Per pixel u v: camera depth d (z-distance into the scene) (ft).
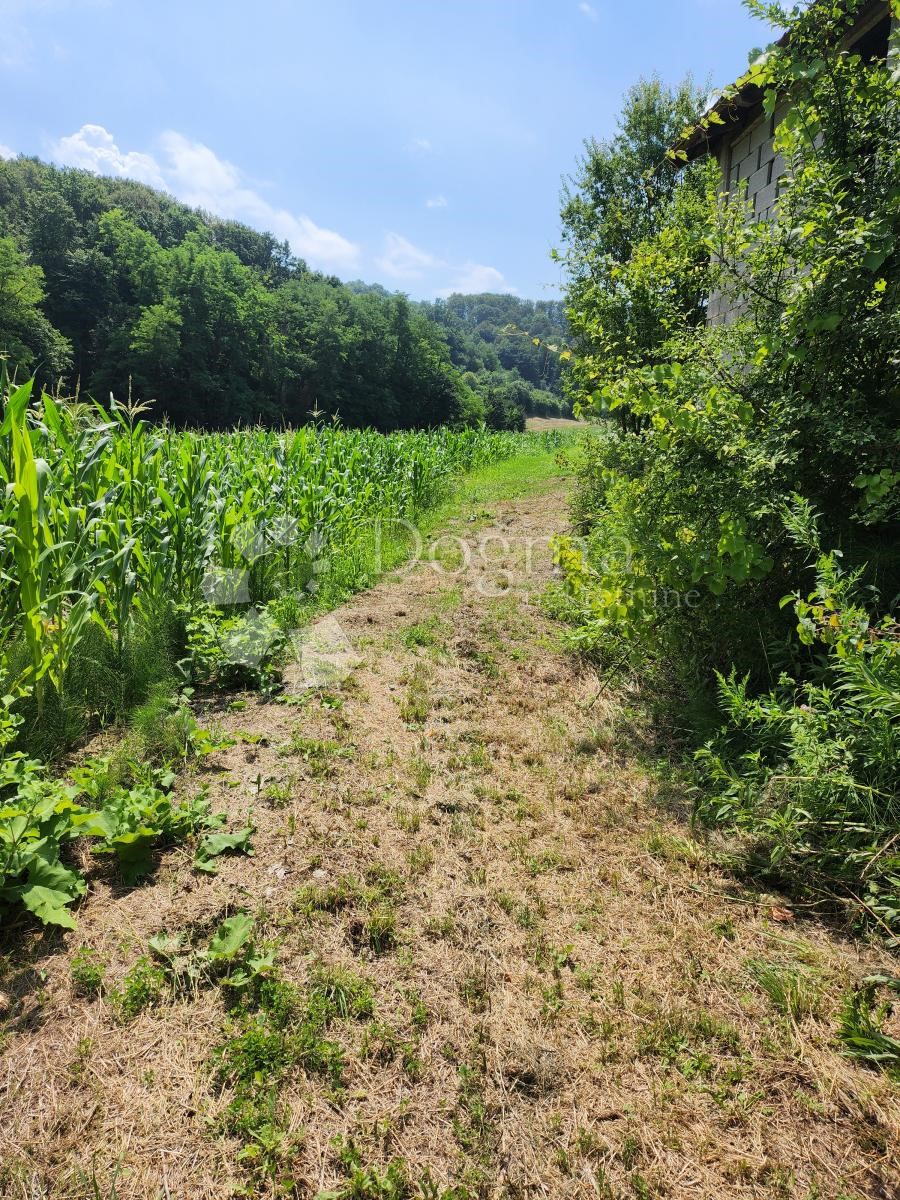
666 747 11.28
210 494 16.17
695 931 7.11
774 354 10.43
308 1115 5.13
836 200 9.38
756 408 10.69
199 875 7.75
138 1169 4.71
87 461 11.94
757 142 20.74
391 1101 5.27
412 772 10.30
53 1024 5.82
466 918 7.32
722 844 8.48
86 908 7.18
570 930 7.17
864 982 6.21
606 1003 6.21
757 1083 5.39
